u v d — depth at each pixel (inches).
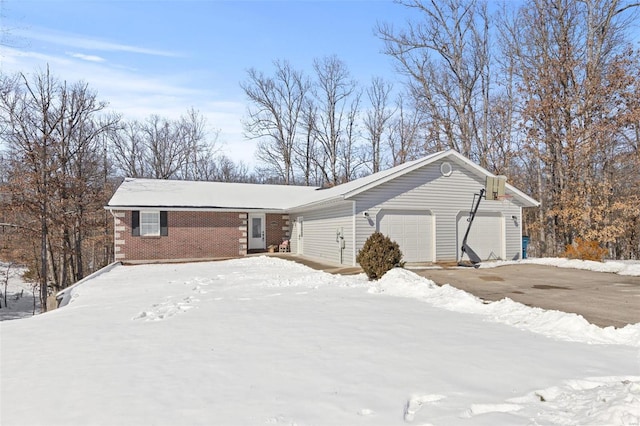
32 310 995.3
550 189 937.5
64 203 905.5
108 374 168.7
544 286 423.2
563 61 851.4
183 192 886.4
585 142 802.2
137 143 1636.3
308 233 796.0
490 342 207.6
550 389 146.3
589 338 216.8
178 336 228.4
